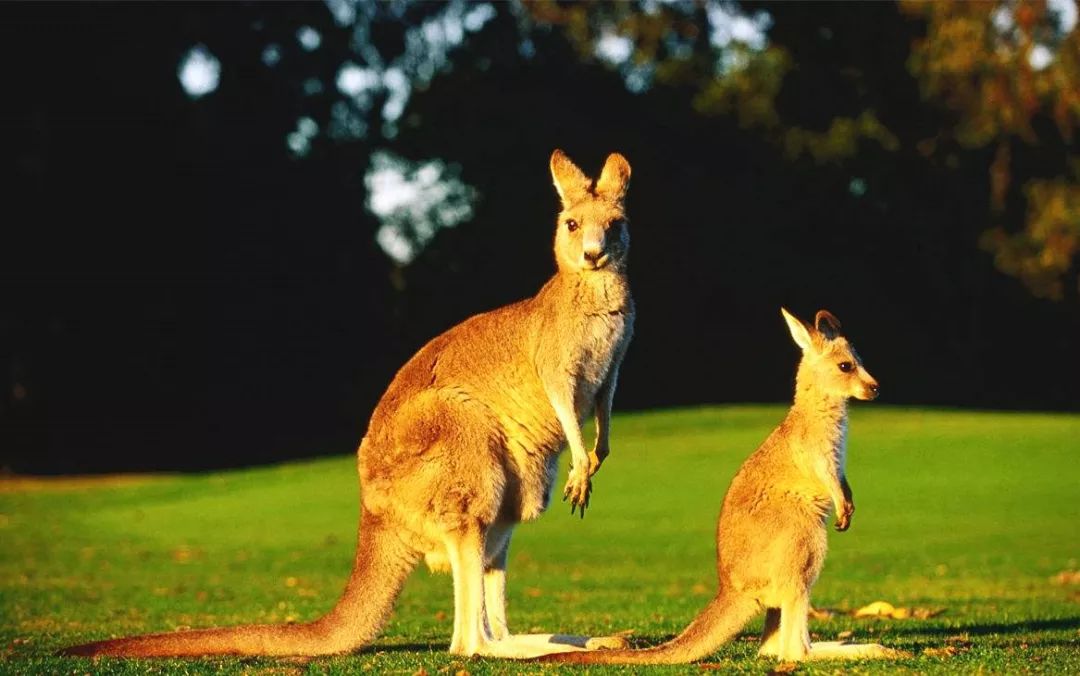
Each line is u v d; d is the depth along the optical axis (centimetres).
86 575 1650
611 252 811
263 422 3919
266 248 3872
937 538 1873
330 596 1379
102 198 3469
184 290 3641
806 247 4450
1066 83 3938
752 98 4484
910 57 4297
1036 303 4475
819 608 1163
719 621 735
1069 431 2739
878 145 4359
